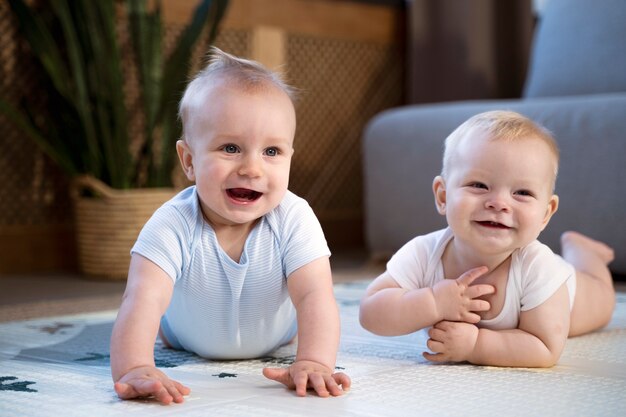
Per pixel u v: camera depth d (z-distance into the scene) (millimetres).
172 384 911
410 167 2387
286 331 1164
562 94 2441
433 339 1093
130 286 1025
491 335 1082
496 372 1044
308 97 2992
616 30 2367
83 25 2256
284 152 1051
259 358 1161
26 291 2053
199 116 1040
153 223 1066
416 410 850
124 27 2475
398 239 2441
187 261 1063
